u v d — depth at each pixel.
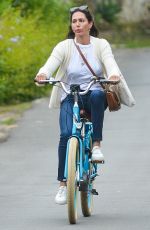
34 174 17.52
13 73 30.16
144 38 61.94
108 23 63.38
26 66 30.44
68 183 12.46
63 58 13.01
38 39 32.00
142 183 16.06
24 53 30.53
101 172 17.28
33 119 25.67
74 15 12.97
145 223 12.66
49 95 31.23
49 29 35.28
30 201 14.77
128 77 37.22
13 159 19.53
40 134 23.06
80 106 13.05
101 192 15.33
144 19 65.81
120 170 17.45
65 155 12.98
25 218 13.35
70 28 13.22
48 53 31.98
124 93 13.13
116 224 12.66
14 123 24.97
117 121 24.59
